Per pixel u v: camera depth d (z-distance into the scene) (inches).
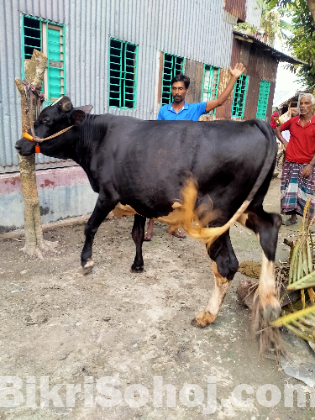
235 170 96.2
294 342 106.6
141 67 232.4
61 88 189.0
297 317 90.7
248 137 95.7
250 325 115.3
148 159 105.5
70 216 205.9
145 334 108.3
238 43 350.6
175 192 102.7
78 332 107.7
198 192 100.4
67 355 97.7
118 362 95.9
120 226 207.9
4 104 165.8
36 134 124.3
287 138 406.3
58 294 128.9
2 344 101.0
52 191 193.2
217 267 105.6
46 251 163.3
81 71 194.5
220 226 103.3
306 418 81.2
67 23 181.2
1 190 170.1
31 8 164.6
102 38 200.7
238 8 338.6
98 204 124.5
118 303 124.7
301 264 102.0
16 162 177.0
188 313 120.8
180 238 190.9
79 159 130.2
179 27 259.9
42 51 175.6
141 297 129.4
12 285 133.6
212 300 111.2
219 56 325.4
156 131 107.7
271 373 94.7
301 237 109.7
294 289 102.7
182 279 144.9
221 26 315.0
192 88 297.7
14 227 179.5
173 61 266.2
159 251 172.9
